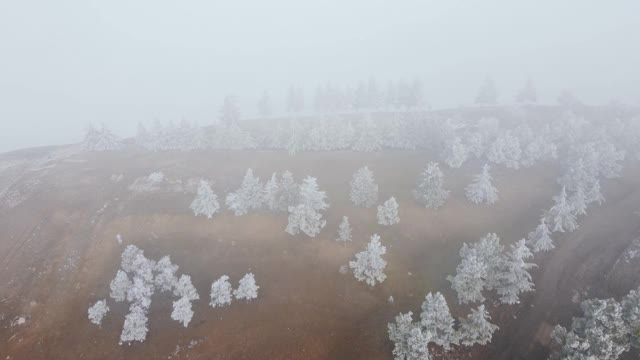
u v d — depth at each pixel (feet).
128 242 142.72
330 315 109.81
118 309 112.47
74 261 130.93
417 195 160.97
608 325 84.79
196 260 134.41
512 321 107.65
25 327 107.34
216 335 103.55
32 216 153.07
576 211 149.38
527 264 109.40
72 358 99.25
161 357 98.53
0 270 126.31
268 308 112.06
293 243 139.54
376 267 117.91
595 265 124.57
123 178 184.65
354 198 158.92
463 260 113.19
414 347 88.07
